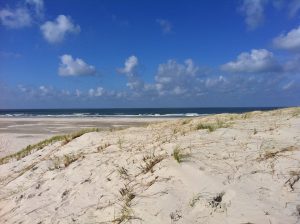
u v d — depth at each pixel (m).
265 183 3.37
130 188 4.05
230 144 4.68
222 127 5.91
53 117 60.06
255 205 3.03
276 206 2.97
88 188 4.50
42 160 7.04
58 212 4.10
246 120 6.94
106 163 5.18
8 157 9.39
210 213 3.11
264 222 2.79
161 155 4.64
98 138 7.40
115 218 3.54
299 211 2.84
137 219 3.35
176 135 5.87
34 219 4.10
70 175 5.20
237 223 2.87
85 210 3.94
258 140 4.70
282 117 6.84
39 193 4.96
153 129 7.65
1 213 4.75
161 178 3.91
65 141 8.16
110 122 39.09
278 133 4.92
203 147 4.66
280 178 3.39
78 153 6.61
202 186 3.52
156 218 3.25
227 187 3.38
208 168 3.83
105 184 4.46
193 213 3.17
